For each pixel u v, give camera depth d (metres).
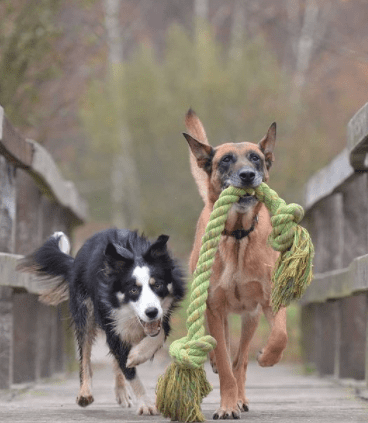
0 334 7.91
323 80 34.94
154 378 10.77
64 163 22.77
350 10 37.41
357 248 9.62
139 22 37.47
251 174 5.61
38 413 6.03
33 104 13.75
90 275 6.72
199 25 31.19
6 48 12.45
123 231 7.02
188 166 26.25
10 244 7.91
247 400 6.53
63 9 14.63
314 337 12.98
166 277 6.30
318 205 11.56
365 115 6.84
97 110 27.44
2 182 7.88
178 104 26.42
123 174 32.69
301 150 23.61
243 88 25.59
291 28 36.44
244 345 6.62
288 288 5.36
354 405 6.56
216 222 5.46
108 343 6.40
